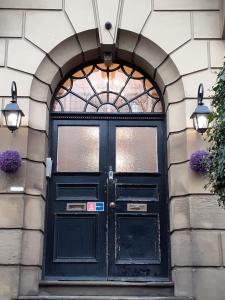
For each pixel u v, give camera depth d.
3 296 5.38
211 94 6.05
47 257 5.99
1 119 5.95
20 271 5.53
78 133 6.45
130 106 6.56
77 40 6.37
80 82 6.64
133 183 6.26
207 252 5.55
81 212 6.15
